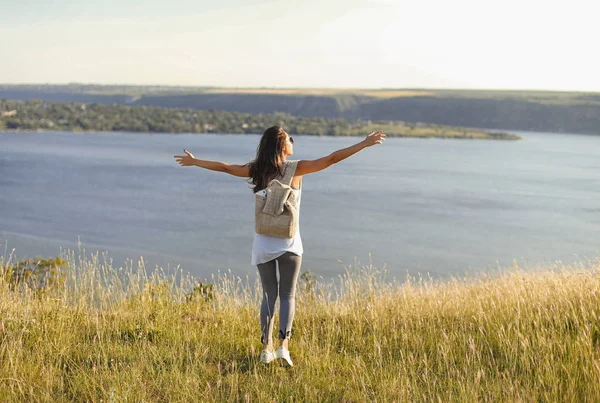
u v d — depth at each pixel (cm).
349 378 443
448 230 5838
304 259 4128
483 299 684
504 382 429
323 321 621
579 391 412
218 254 4419
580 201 8550
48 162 13175
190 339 514
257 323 593
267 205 452
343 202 7894
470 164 15525
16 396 391
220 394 404
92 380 409
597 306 582
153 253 4428
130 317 584
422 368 470
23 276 757
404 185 10281
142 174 11400
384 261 4166
